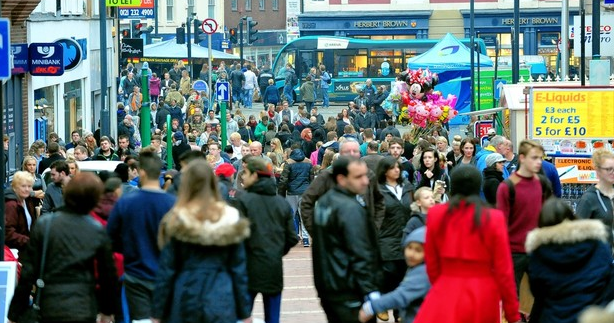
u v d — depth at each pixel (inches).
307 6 6560.0
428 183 1562.5
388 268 1163.9
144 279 922.7
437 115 2522.1
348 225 877.2
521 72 4771.2
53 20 3024.1
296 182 1923.0
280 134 3031.5
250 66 5812.0
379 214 1122.0
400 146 1624.0
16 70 2180.1
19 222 1247.5
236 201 1010.7
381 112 4338.1
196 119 3412.9
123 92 4471.0
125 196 929.5
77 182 877.2
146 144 2247.8
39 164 1905.8
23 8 2586.1
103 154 2049.7
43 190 1517.0
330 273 884.6
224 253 802.8
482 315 826.8
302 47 5684.1
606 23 2578.7
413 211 1085.8
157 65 5703.7
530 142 1082.7
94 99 3607.3
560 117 1704.0
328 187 1106.1
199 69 5861.2
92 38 3543.3
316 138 3065.9
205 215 794.2
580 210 1083.9
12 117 2568.9
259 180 1010.1
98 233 877.2
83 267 872.9
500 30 6471.5
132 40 3440.0
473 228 826.2
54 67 2204.7
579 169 1704.0
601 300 880.3
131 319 925.8
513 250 1085.1
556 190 1243.8
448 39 4660.4
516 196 1082.1
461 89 4576.8
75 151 1878.7
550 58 6422.2
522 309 1126.4
